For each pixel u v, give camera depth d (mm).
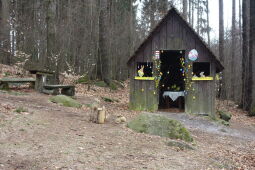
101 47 22172
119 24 29766
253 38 16469
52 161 4996
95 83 21094
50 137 6383
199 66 15867
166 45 13602
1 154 5000
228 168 6125
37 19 25250
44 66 20891
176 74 17422
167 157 6113
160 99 16609
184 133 8086
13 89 13102
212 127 11109
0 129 6301
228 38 30062
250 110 16188
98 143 6473
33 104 9789
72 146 5980
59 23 23266
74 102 11234
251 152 8117
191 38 13336
